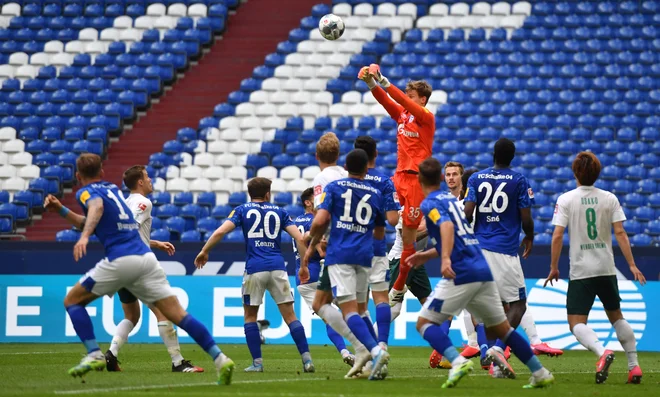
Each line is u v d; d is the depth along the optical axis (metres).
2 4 92.12
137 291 27.83
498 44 85.31
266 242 34.44
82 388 26.89
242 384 28.16
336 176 32.19
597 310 51.12
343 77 84.06
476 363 41.28
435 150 75.62
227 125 79.81
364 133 77.44
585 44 84.56
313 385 27.95
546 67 82.56
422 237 37.19
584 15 87.31
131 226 28.00
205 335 27.53
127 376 31.62
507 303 33.34
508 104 79.19
